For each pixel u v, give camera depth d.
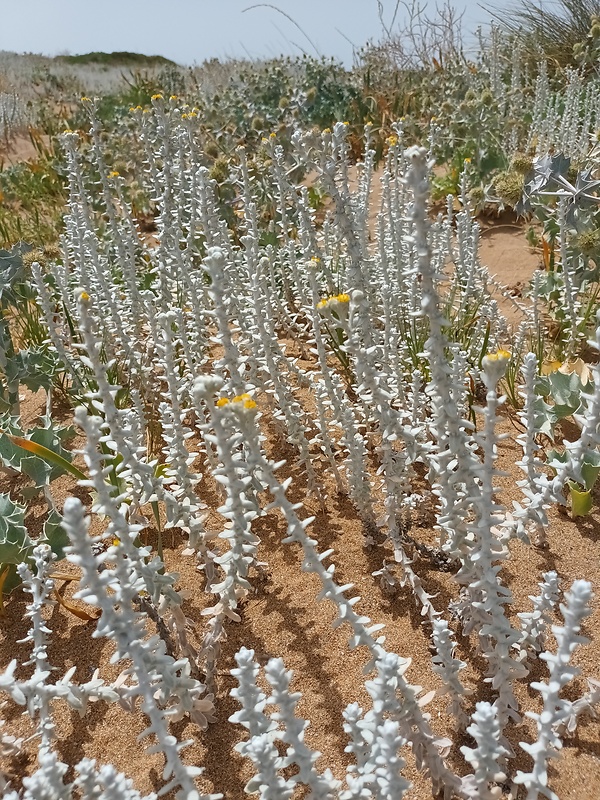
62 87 14.25
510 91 6.49
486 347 3.20
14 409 3.16
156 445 2.97
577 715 1.75
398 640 2.02
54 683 2.02
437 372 1.48
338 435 2.96
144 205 5.94
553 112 6.01
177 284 3.55
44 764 1.23
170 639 1.91
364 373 1.94
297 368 3.00
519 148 5.91
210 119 6.93
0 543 2.11
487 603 1.55
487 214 5.47
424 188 1.29
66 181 7.26
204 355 3.36
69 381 3.50
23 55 21.53
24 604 2.32
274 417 2.61
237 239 4.97
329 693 1.89
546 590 1.68
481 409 1.44
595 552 2.30
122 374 3.34
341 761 1.71
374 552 2.36
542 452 2.80
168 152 3.67
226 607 1.85
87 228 3.77
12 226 6.32
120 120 8.31
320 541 2.44
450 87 7.48
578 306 3.43
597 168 4.26
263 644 2.06
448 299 3.74
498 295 4.23
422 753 1.54
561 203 3.18
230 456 1.57
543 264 4.55
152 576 1.61
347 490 2.64
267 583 2.28
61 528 2.32
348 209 2.13
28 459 2.49
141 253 4.65
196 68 12.41
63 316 3.53
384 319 2.73
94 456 1.38
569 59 8.30
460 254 3.76
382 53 9.70
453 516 1.70
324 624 2.11
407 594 2.17
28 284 3.80
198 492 2.73
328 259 3.78
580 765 1.64
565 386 2.71
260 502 2.64
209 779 1.70
